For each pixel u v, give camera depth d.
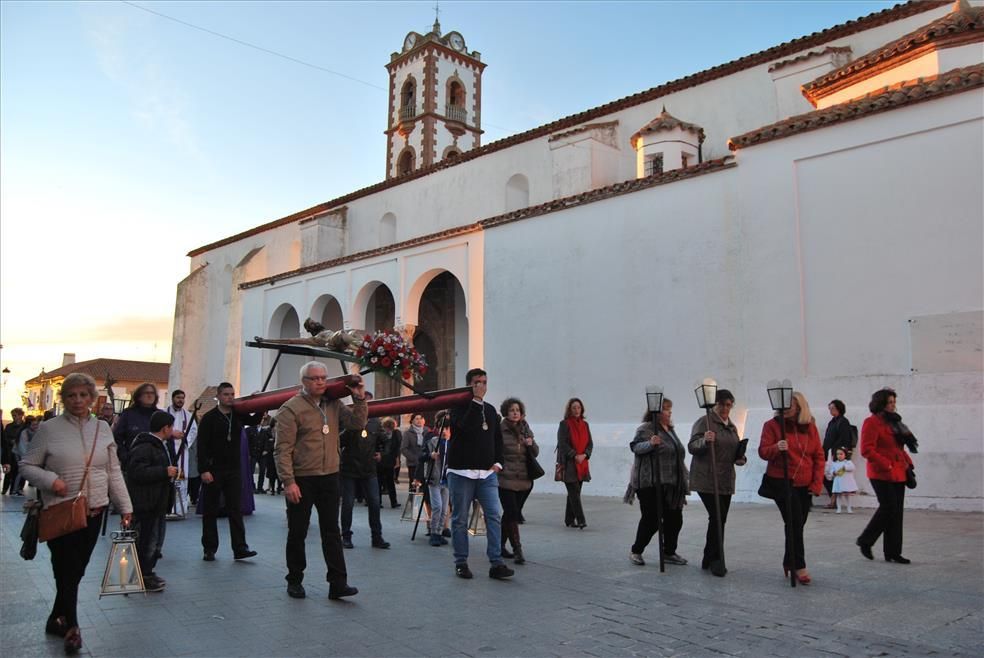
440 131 39.06
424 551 8.70
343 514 9.10
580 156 19.73
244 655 4.59
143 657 4.56
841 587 6.25
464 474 7.03
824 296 12.51
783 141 13.30
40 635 5.06
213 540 8.04
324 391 6.33
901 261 11.70
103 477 5.12
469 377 7.22
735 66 18.47
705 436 7.02
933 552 7.61
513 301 17.84
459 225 24.72
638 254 15.38
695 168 14.45
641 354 15.07
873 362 11.84
